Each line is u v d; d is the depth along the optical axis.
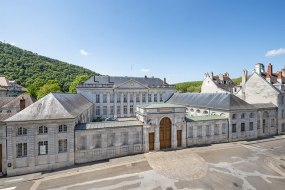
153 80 53.56
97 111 41.81
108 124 19.05
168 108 21.08
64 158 16.62
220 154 19.62
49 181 13.82
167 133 21.53
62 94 23.83
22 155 15.75
